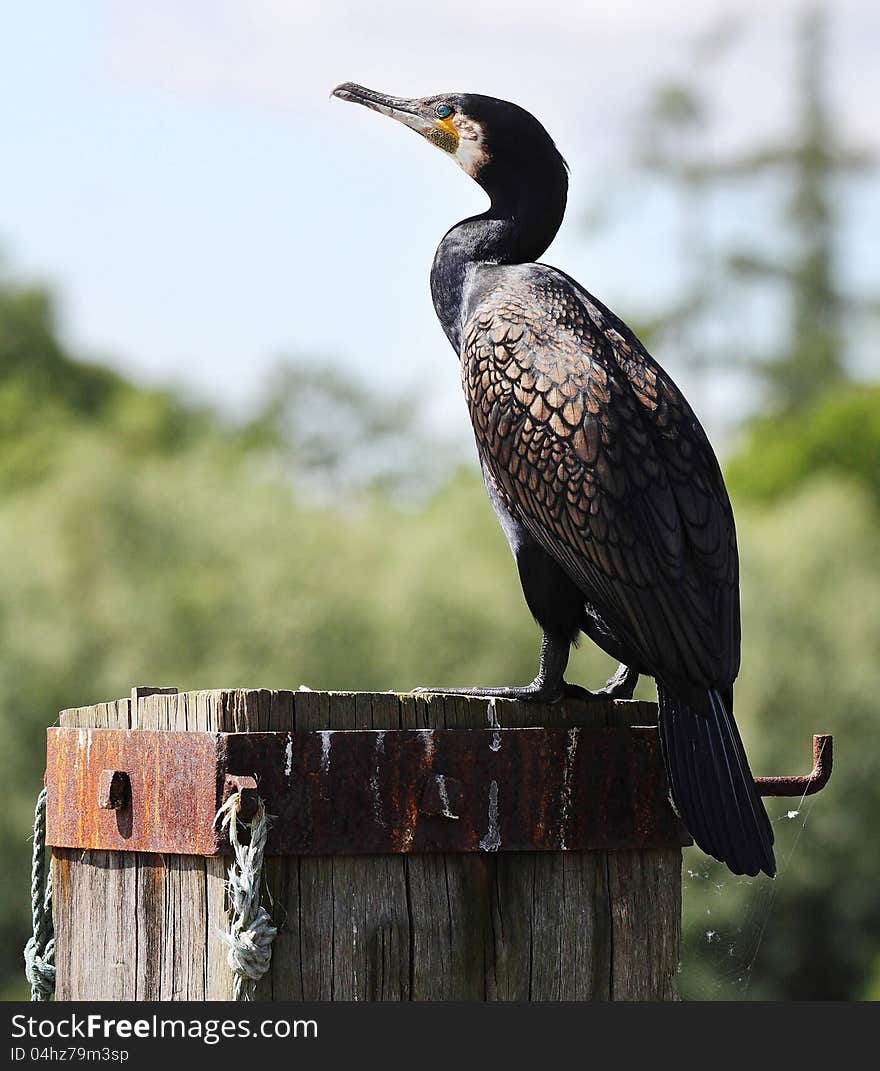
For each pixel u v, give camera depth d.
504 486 7.42
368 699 6.29
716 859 6.41
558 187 8.27
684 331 86.56
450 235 8.34
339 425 100.31
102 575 44.97
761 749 41.03
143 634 42.94
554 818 6.43
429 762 6.25
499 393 7.38
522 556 7.48
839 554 44.81
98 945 6.62
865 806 41.56
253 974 5.91
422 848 6.21
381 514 47.22
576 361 7.25
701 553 7.08
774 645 42.31
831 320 88.25
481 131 8.32
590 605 7.46
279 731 6.08
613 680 7.60
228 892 6.00
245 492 47.41
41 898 7.36
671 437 7.23
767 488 64.75
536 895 6.45
